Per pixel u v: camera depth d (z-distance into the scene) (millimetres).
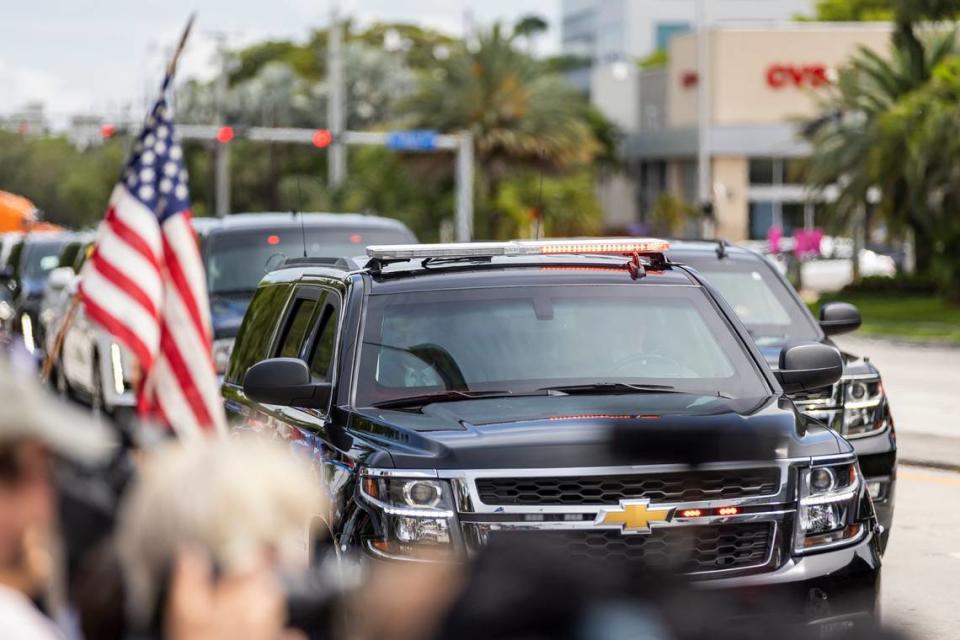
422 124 156250
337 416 16594
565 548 14547
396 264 18812
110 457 7422
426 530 14641
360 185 173000
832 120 137625
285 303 20391
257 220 39062
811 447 15602
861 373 24391
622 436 14938
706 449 15000
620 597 7402
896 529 26594
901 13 111875
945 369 64562
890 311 104562
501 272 18500
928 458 34375
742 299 28359
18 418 5953
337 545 15195
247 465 5973
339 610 7121
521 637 7223
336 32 165125
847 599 15047
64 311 44688
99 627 6414
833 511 15398
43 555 6332
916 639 7473
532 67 156625
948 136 103188
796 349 18547
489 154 155500
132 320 15008
